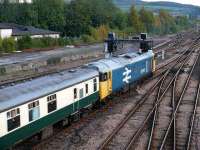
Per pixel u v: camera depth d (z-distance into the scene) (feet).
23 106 60.18
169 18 579.07
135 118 85.25
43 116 65.92
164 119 84.28
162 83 128.47
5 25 272.72
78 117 80.23
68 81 74.28
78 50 211.82
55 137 70.90
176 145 67.31
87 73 82.84
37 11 357.82
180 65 176.55
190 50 251.39
